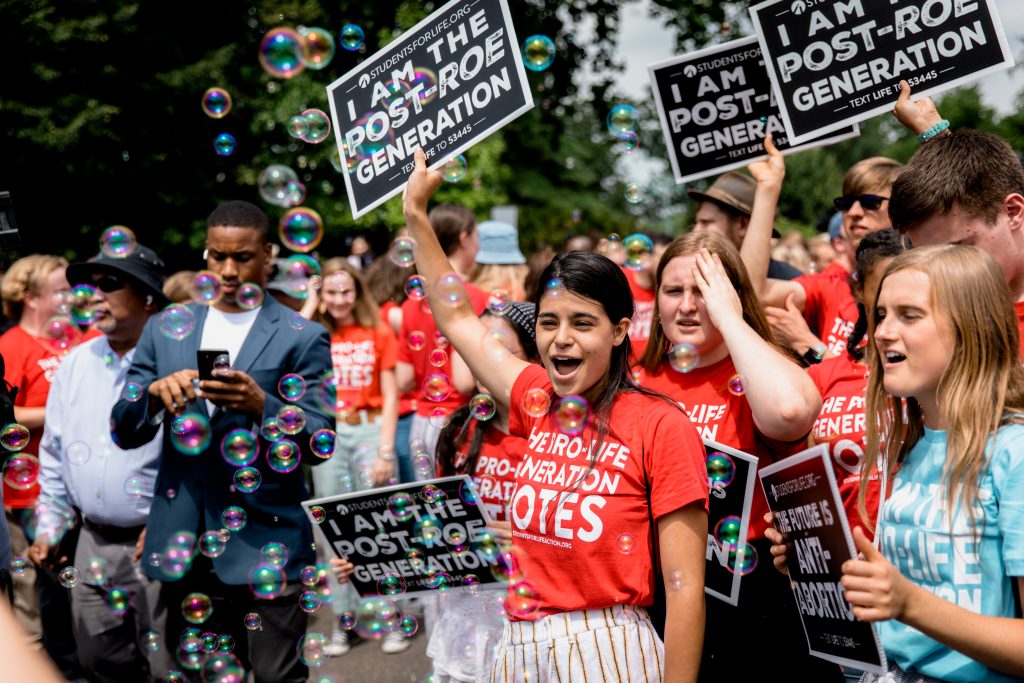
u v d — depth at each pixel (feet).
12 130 42.09
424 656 14.40
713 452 7.38
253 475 9.36
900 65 9.87
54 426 11.35
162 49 45.75
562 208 80.84
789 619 7.68
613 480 6.53
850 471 7.82
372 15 42.34
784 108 10.55
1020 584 5.41
